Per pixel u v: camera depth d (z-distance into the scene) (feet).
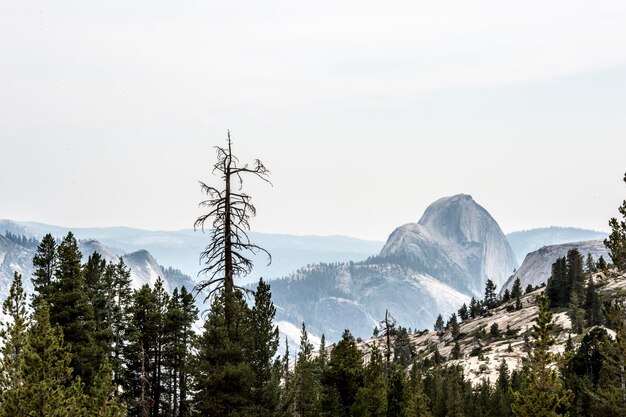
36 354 120.16
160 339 204.74
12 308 130.82
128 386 200.23
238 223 130.11
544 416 158.61
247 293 154.81
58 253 183.52
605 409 207.21
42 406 115.96
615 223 161.89
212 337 149.28
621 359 191.83
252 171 130.31
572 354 162.20
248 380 148.87
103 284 213.05
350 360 191.21
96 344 184.65
